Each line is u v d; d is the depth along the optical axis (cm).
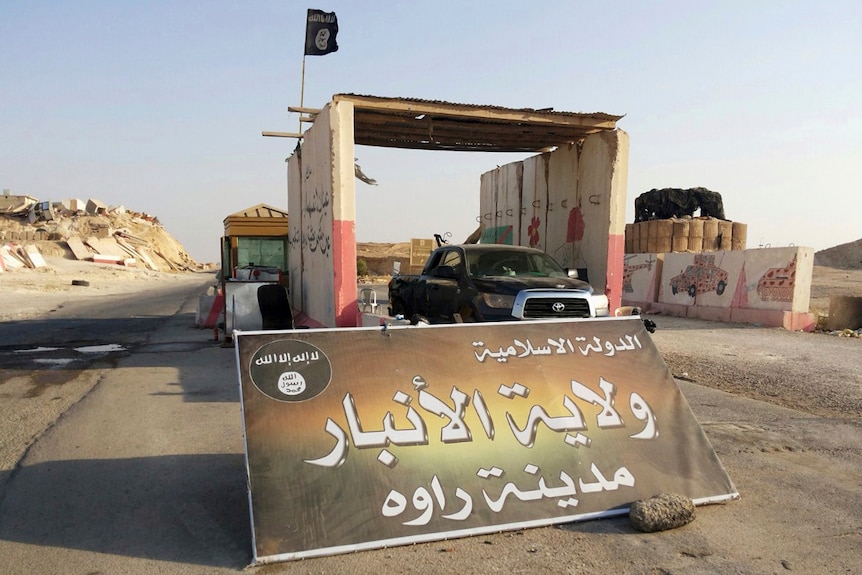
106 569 340
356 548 354
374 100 855
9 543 370
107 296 2705
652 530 390
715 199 2752
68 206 7650
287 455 377
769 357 1108
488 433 424
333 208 830
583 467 427
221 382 825
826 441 600
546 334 494
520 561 350
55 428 606
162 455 534
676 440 464
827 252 5034
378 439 399
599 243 1009
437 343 461
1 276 3347
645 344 517
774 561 357
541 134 1034
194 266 11425
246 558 354
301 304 1230
